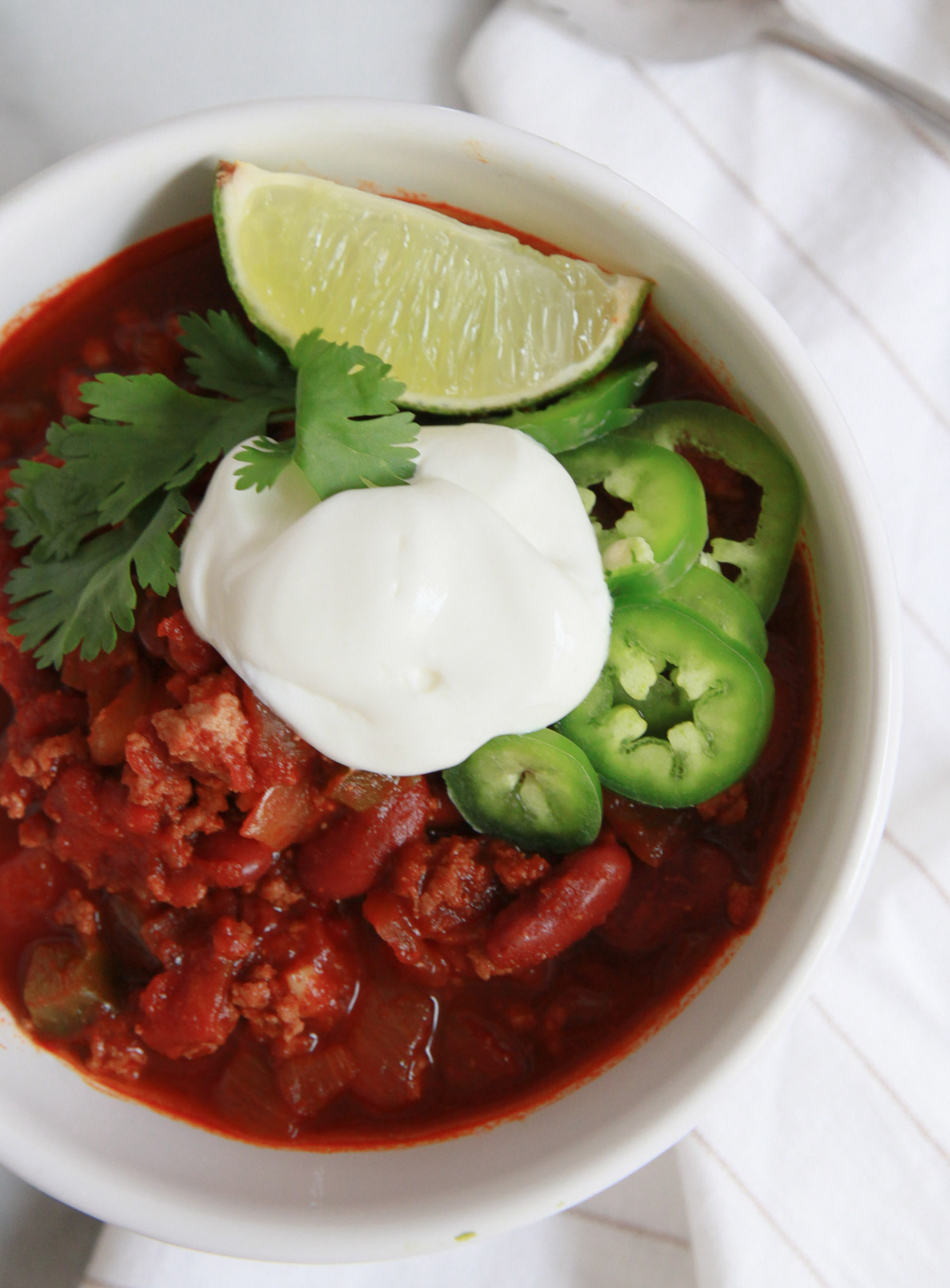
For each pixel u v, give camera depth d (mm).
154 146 225
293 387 233
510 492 223
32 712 233
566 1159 218
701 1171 259
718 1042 219
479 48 270
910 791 269
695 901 232
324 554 213
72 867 238
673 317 235
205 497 223
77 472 232
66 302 239
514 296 234
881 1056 263
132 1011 237
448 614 214
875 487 270
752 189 272
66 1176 221
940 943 265
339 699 214
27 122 266
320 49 272
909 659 270
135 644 229
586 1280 263
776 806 233
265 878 234
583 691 222
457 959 234
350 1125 233
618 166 271
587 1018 233
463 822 234
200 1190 223
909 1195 260
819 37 270
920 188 271
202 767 222
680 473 231
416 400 234
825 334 271
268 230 231
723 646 226
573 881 226
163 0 269
